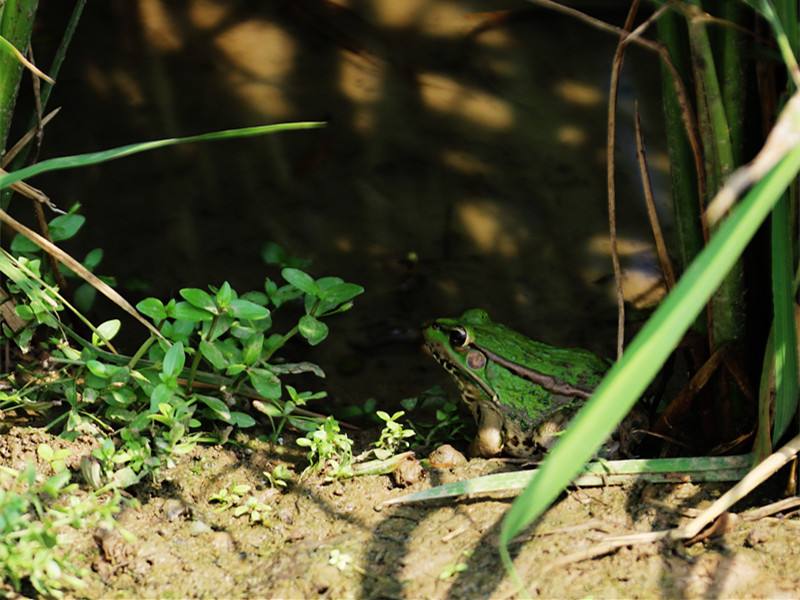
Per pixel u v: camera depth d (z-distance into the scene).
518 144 8.97
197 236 8.00
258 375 5.56
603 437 2.67
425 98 9.45
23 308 5.48
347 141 9.01
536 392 6.07
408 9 10.41
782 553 4.72
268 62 9.73
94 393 5.45
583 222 8.25
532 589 4.61
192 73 9.52
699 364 5.68
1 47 5.03
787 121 2.63
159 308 5.41
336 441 5.55
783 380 4.66
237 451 5.75
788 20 4.61
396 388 6.88
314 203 8.42
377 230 8.20
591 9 10.17
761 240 5.36
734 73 4.96
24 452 5.33
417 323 7.40
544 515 5.09
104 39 9.77
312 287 5.77
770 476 5.25
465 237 8.15
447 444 6.16
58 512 4.55
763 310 5.46
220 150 8.84
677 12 5.12
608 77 9.52
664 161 8.75
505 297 7.60
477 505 5.22
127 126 8.85
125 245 7.82
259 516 5.16
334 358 7.15
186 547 4.96
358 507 5.32
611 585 4.61
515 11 10.31
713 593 4.55
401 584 4.70
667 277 5.62
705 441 5.75
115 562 4.80
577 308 7.49
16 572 4.23
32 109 8.79
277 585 4.71
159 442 5.32
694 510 5.06
